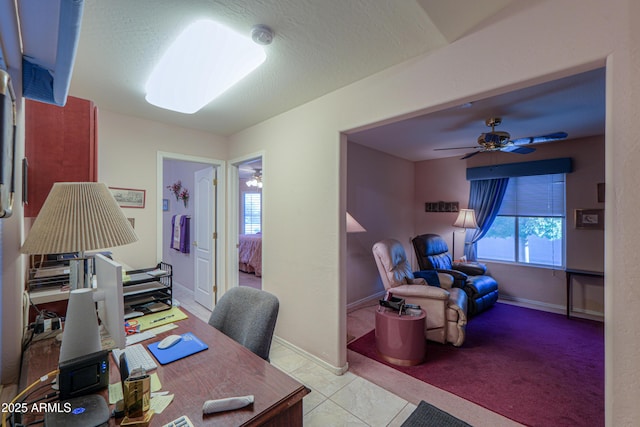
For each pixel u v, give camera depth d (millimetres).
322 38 1646
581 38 1233
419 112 1841
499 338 3049
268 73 2047
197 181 4094
